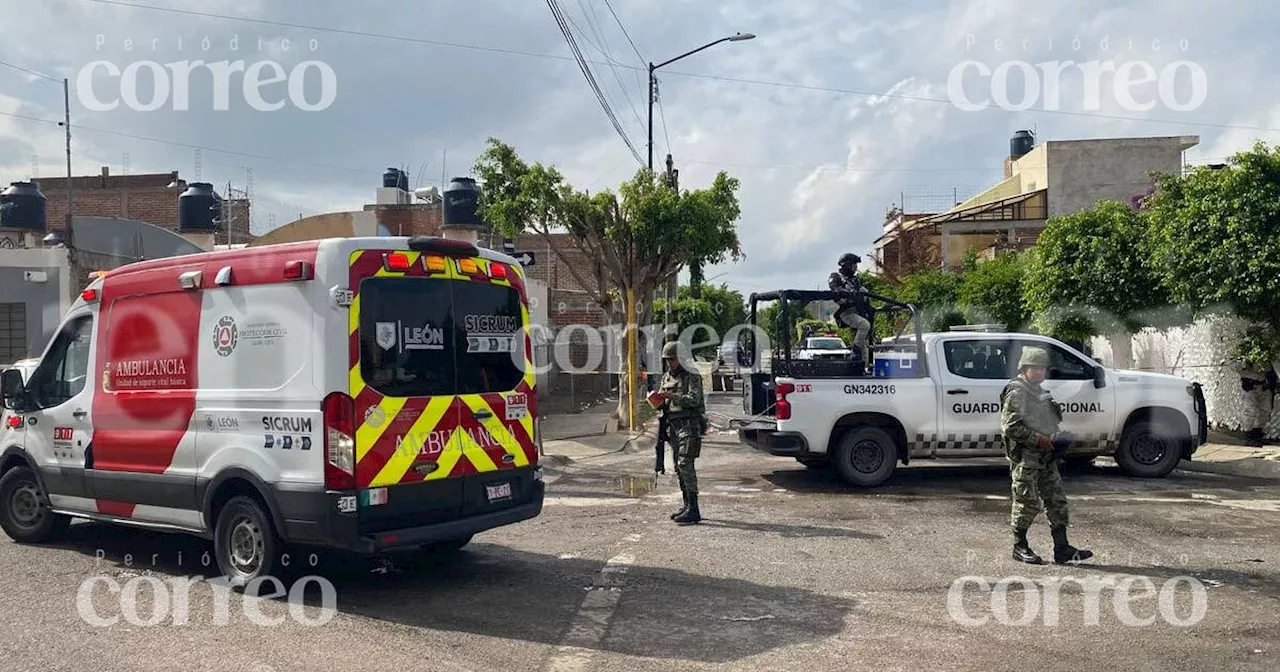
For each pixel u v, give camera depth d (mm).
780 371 11914
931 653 5492
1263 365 14203
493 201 18984
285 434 6539
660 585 7031
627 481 12453
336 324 6414
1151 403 11945
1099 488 11273
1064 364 11938
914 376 11797
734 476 12797
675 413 9477
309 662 5359
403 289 6781
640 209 18547
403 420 6648
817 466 13547
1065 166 41375
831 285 12523
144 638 5801
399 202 33844
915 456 11773
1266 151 13227
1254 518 9430
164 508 7367
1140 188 40750
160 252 21984
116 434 7703
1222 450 14211
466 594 6828
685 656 5465
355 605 6562
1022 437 7598
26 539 8680
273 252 6770
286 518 6488
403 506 6609
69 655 5477
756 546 8344
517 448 7496
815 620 6148
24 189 23844
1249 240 12984
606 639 5781
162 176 37312
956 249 42750
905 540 8555
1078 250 17375
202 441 7051
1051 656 5430
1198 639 5723
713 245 19062
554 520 9633
